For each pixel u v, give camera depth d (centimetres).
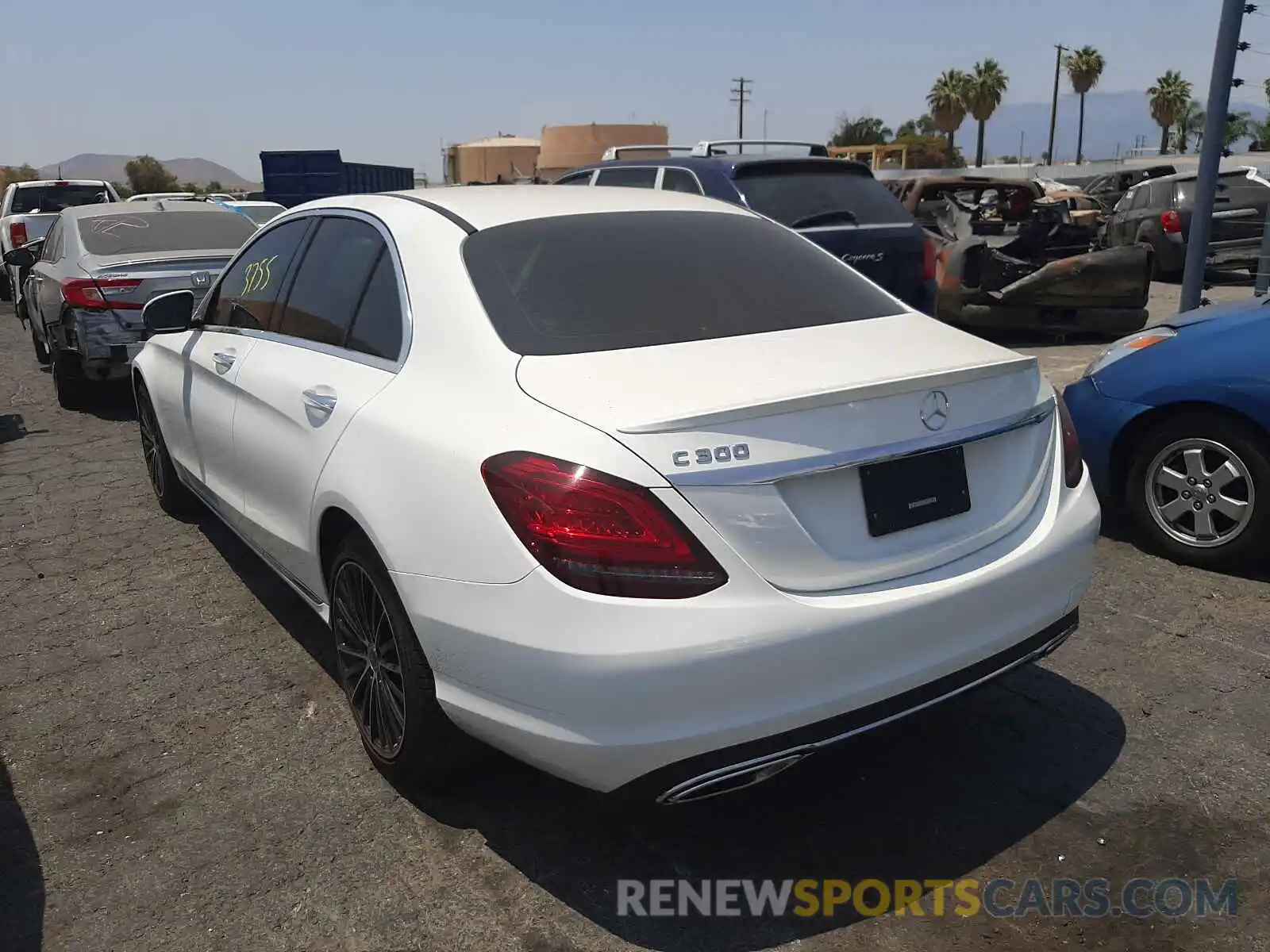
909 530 253
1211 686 353
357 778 313
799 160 768
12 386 964
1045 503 283
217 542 520
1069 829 282
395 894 262
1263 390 413
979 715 340
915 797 298
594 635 223
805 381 254
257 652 399
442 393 275
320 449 310
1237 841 274
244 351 392
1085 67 6362
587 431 235
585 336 276
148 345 532
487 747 286
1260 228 1480
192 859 277
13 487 627
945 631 251
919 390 255
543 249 309
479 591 242
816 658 231
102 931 251
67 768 322
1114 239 1658
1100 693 351
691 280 311
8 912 258
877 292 344
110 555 506
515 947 243
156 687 373
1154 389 446
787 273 333
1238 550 433
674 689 222
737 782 232
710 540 226
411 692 275
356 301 332
